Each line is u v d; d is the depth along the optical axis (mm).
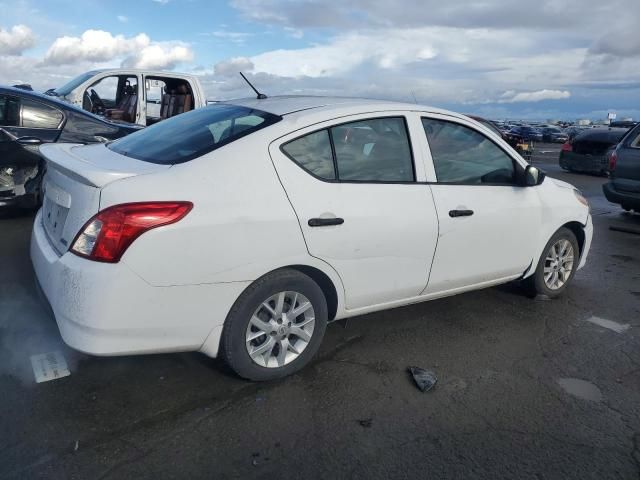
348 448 2629
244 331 2943
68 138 6453
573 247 4840
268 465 2480
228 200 2791
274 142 3047
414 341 3852
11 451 2455
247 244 2820
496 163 4133
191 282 2703
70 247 2684
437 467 2529
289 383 3184
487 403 3104
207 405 2906
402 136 3590
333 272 3207
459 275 3896
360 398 3072
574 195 4828
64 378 3072
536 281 4648
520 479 2480
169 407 2867
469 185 3885
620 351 3883
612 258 6543
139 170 2820
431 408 3018
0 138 5844
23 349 3354
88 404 2846
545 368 3570
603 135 15422
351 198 3219
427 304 4566
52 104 6461
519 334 4078
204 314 2795
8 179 5945
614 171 9078
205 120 3498
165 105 9891
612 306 4797
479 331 4090
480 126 4066
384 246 3367
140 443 2572
